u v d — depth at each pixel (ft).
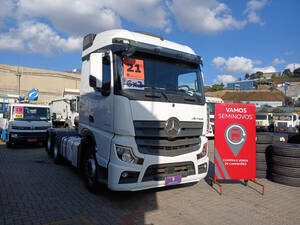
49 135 30.55
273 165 19.90
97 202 14.94
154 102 13.75
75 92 63.41
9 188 17.28
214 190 17.70
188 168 14.89
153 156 13.43
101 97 15.44
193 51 17.60
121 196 16.10
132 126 13.12
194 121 15.31
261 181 20.22
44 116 40.01
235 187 18.54
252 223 12.48
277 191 17.62
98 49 16.47
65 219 12.50
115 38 14.30
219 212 13.78
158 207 14.33
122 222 12.26
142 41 14.96
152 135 13.48
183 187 18.28
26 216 12.80
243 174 17.48
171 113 14.17
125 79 13.76
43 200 15.14
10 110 38.24
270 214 13.61
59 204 14.52
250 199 15.94
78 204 14.57
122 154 13.12
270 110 170.60
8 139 35.65
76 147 19.63
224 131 17.52
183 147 14.71
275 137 21.71
